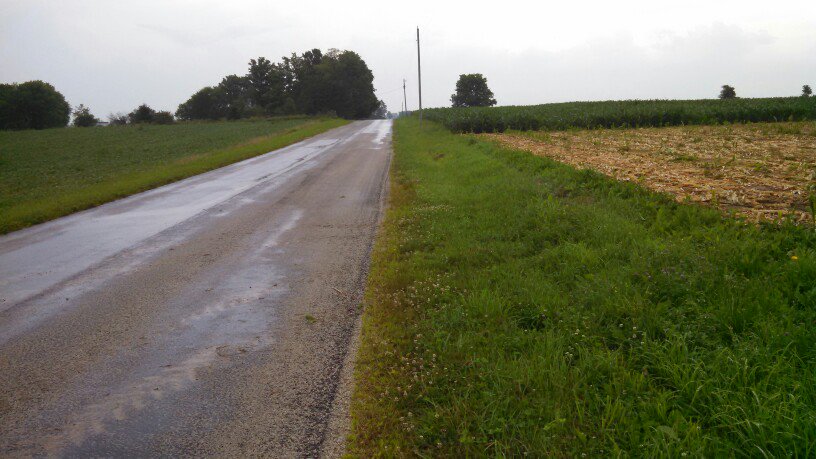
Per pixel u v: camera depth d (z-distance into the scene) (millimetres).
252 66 118688
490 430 2729
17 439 2971
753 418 2582
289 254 7000
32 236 8719
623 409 2754
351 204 10867
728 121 32156
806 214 5980
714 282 4191
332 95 104125
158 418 3168
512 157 14055
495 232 6969
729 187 8312
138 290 5633
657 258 4824
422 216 8594
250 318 4754
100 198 12070
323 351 4031
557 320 4004
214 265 6555
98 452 2840
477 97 117250
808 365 2975
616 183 8508
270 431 3014
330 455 2781
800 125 26938
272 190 13219
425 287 5039
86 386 3574
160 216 10094
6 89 90625
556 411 2777
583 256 5324
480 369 3338
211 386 3539
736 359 3053
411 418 2990
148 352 4094
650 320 3703
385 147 26703
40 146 38875
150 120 90688
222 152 25828
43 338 4398
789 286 3963
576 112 35812
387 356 3758
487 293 4609
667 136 23422
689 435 2496
